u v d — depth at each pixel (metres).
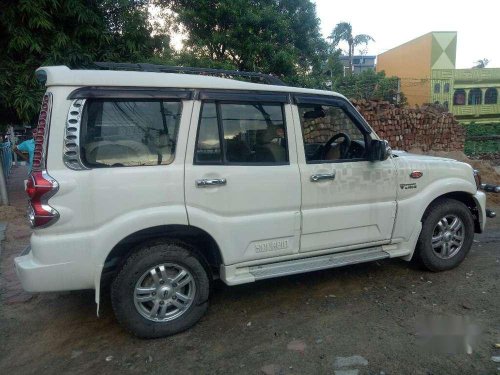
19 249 5.32
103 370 2.78
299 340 3.08
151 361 2.87
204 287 3.26
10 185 11.00
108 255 2.94
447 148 10.16
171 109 3.08
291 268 3.52
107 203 2.87
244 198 3.29
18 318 3.54
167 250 3.07
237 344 3.06
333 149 3.84
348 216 3.72
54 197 2.74
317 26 12.95
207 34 11.39
